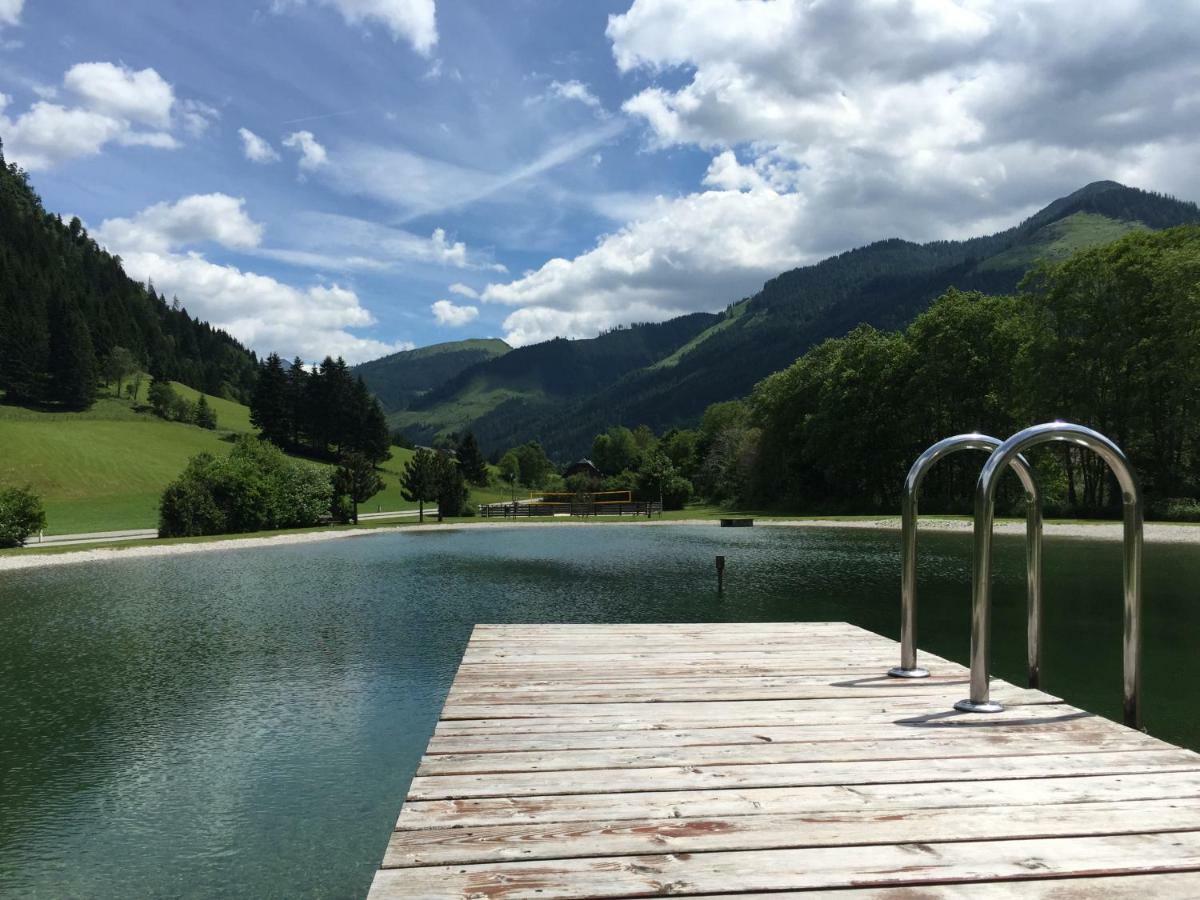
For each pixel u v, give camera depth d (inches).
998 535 1019.9
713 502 2364.7
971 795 88.3
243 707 303.6
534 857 72.3
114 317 4512.8
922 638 397.7
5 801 219.0
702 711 127.6
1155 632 399.2
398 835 77.2
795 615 478.0
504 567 803.4
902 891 66.1
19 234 4793.3
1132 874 69.3
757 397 2180.1
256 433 3491.6
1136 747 105.7
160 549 1052.5
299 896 170.1
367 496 1724.9
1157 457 1258.0
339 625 475.8
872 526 1295.5
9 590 666.2
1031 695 135.8
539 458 4104.3
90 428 2807.6
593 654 178.5
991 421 1512.1
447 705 132.1
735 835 77.3
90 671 368.2
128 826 203.2
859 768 97.8
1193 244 1170.0
